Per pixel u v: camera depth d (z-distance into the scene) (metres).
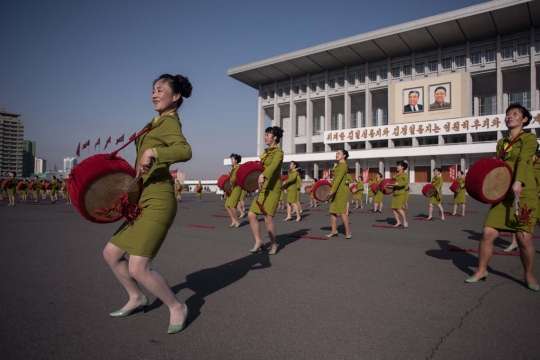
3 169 114.50
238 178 6.25
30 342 2.80
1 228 9.81
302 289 4.21
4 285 4.33
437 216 15.48
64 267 5.26
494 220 4.36
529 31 43.78
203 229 10.04
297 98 62.09
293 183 13.26
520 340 2.86
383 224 11.80
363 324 3.17
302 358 2.55
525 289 4.23
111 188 2.77
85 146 21.55
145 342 2.81
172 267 5.34
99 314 3.39
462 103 46.84
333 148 58.69
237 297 3.92
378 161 53.28
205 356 2.58
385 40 48.09
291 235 8.78
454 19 43.09
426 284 4.43
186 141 2.82
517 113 4.45
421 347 2.73
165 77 3.02
